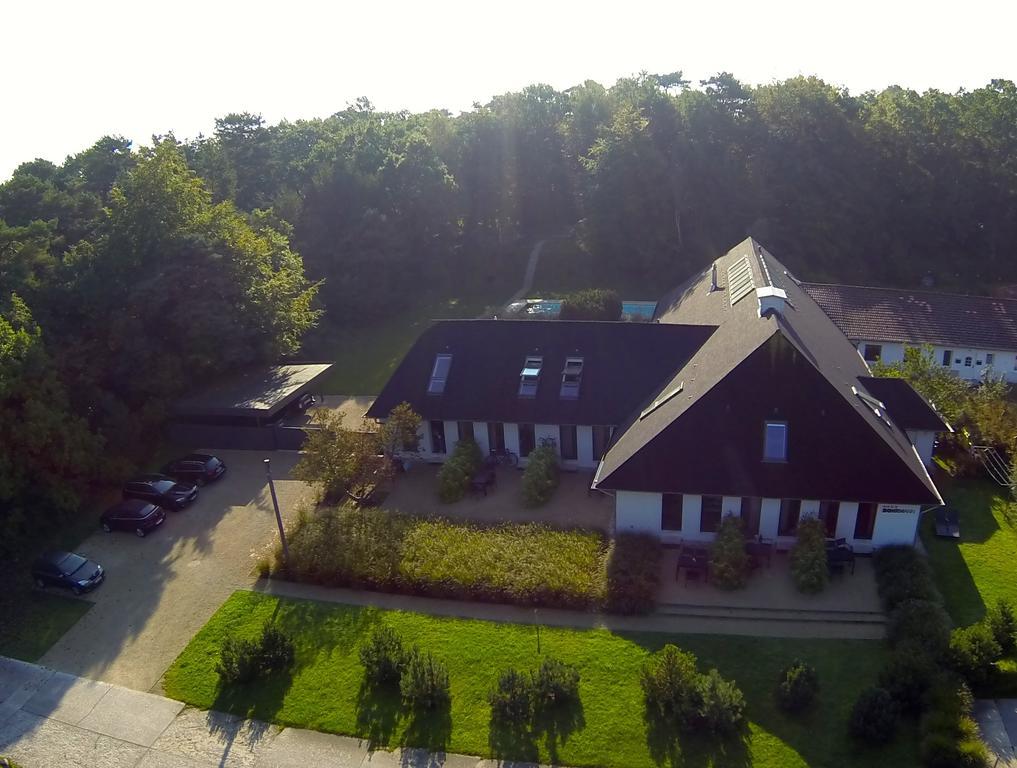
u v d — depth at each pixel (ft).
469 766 65.62
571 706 70.59
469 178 242.99
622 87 268.41
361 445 106.32
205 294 137.69
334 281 198.90
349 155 215.10
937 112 230.89
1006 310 153.69
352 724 71.31
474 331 123.95
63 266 132.67
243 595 92.17
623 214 216.95
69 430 111.55
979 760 60.08
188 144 248.73
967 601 81.20
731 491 88.28
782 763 63.05
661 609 83.20
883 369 126.82
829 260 217.97
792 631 78.48
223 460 128.88
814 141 217.77
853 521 88.58
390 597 89.40
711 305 128.16
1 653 84.74
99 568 96.73
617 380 114.42
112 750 70.85
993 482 105.29
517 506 106.01
